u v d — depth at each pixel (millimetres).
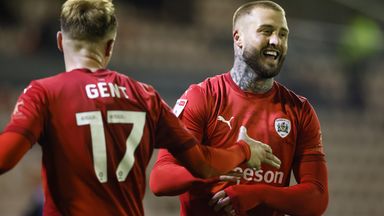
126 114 10391
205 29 66625
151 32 62750
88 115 10133
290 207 12414
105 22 10625
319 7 66938
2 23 58219
